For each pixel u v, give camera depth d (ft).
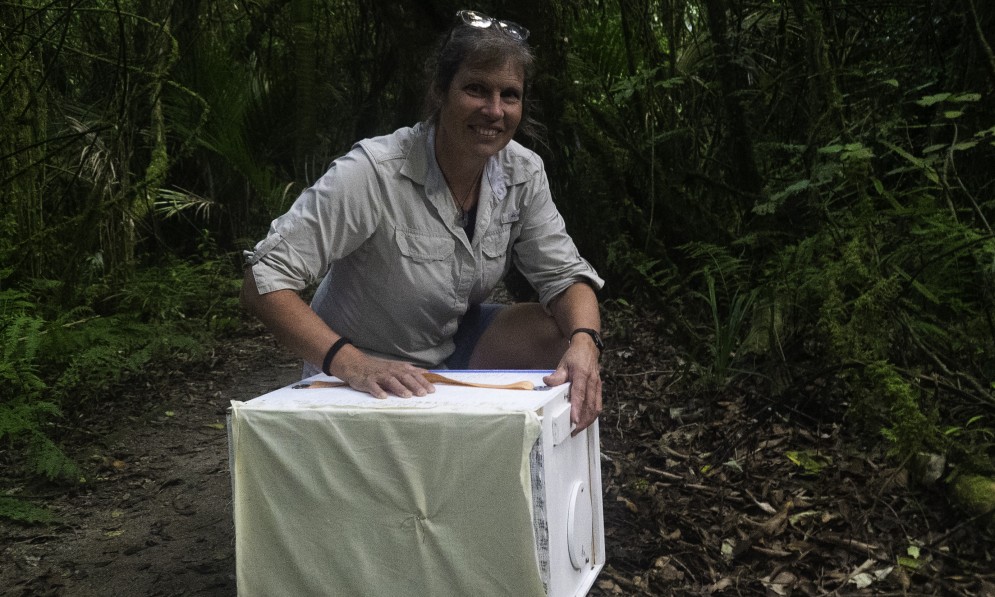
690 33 16.56
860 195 8.75
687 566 6.83
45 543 8.20
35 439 9.53
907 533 6.89
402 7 11.95
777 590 6.41
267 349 15.88
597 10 16.69
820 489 7.63
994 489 6.80
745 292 11.39
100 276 17.16
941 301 9.20
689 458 8.68
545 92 12.67
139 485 9.61
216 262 21.02
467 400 5.50
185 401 12.82
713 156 14.33
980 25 10.29
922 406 7.94
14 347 11.24
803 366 9.88
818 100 10.57
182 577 7.35
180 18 18.58
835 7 12.76
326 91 19.84
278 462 5.54
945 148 10.37
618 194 13.25
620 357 12.34
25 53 13.37
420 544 5.36
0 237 13.67
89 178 17.33
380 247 6.85
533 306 7.70
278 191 18.92
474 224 7.07
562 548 5.74
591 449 6.43
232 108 18.37
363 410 5.38
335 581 5.55
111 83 18.44
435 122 6.81
